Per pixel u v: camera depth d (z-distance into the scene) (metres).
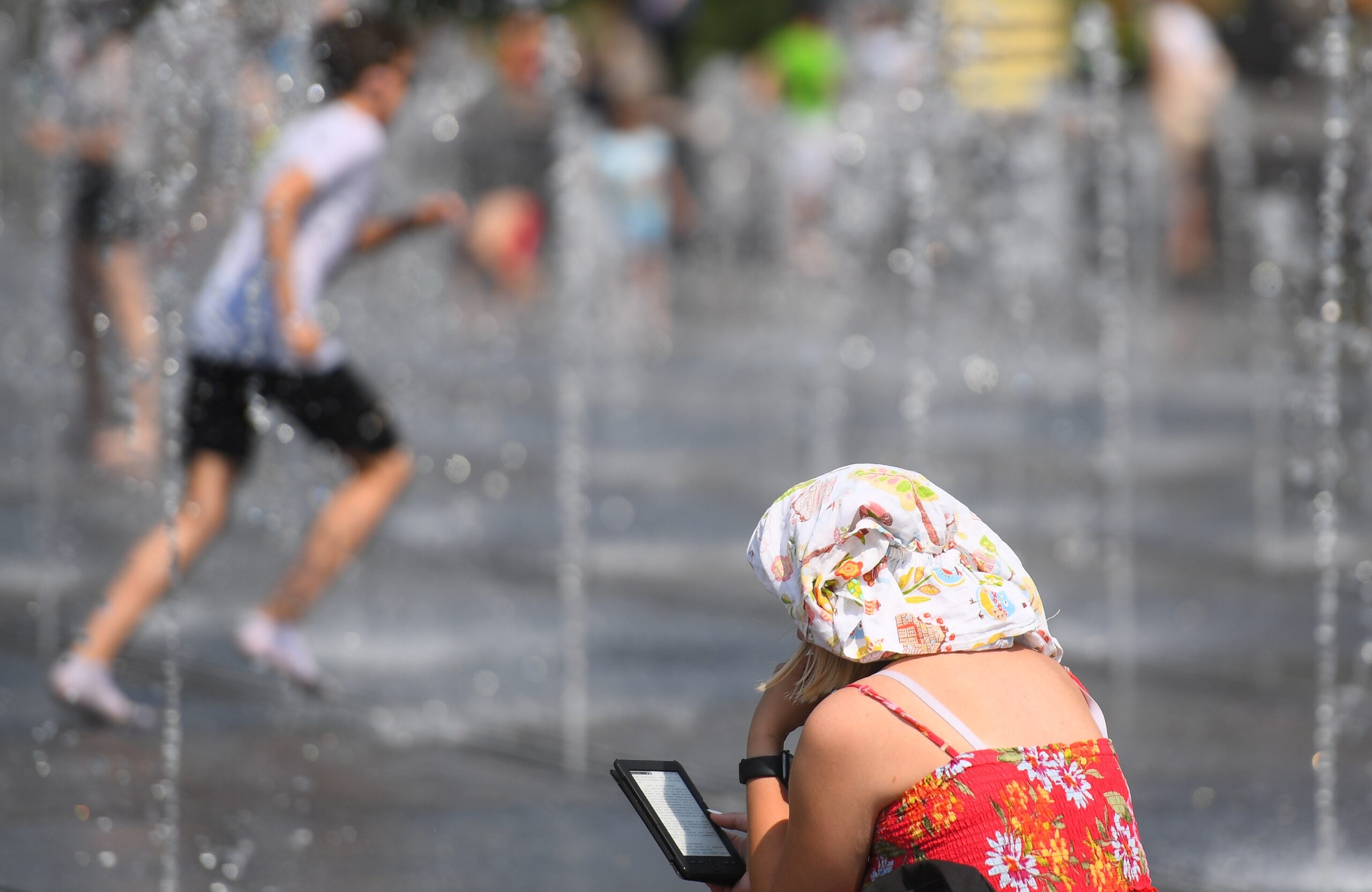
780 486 33.00
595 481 33.41
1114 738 18.05
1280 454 36.34
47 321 33.69
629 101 61.22
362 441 18.56
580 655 20.91
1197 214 57.66
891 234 61.38
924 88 52.84
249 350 17.78
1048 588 25.14
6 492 27.80
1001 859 8.55
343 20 18.36
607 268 60.97
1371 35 32.44
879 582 9.24
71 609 21.39
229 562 24.72
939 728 8.81
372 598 23.66
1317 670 20.84
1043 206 56.03
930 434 39.34
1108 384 47.09
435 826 14.75
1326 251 22.06
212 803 14.99
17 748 16.17
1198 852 14.71
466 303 58.38
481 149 59.03
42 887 12.88
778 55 66.50
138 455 29.17
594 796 15.79
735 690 19.61
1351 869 14.34
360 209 18.38
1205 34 57.88
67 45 28.77
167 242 22.55
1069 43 53.47
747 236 67.88
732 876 9.66
